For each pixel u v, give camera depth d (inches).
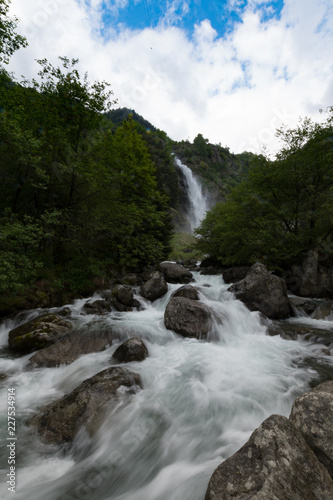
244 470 85.8
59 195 447.2
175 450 128.1
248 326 310.3
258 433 96.0
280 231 499.5
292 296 439.8
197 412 155.1
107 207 474.0
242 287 372.5
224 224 601.0
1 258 274.8
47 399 173.6
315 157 468.8
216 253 730.2
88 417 140.2
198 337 275.6
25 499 101.7
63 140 394.3
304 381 187.5
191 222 2207.2
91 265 466.6
